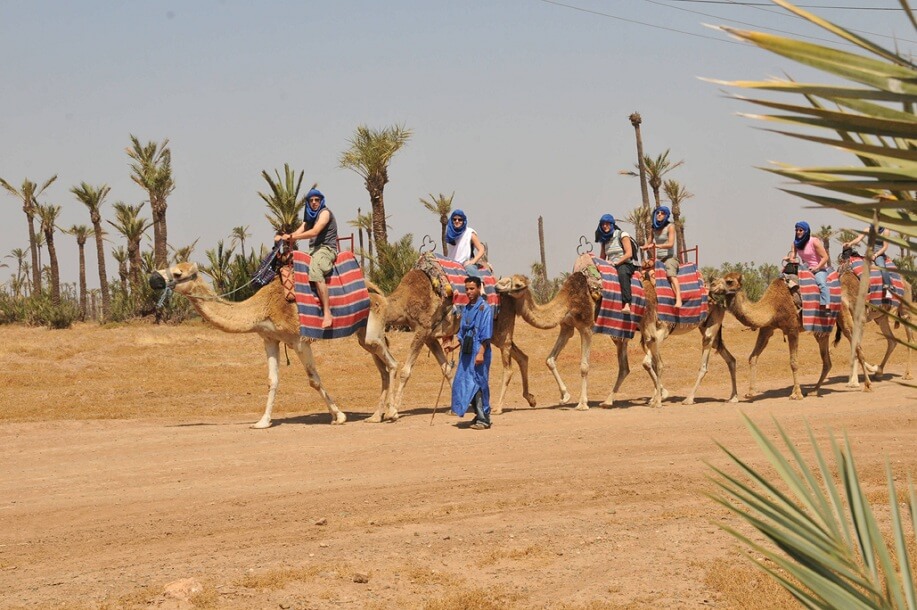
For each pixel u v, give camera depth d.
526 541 7.27
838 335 16.50
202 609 5.78
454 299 14.09
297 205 31.11
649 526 7.69
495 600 5.90
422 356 24.89
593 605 5.77
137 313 37.19
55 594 6.12
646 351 15.52
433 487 9.30
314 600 5.95
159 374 21.80
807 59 1.93
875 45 1.94
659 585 6.20
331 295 13.27
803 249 16.22
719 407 15.13
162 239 37.53
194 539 7.61
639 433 12.23
